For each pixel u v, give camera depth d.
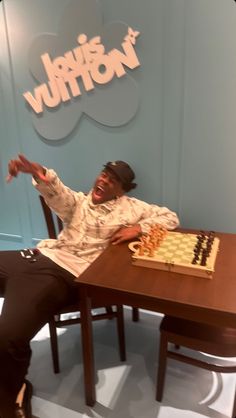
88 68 1.65
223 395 1.47
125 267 1.24
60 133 1.85
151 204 1.78
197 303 1.01
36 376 1.61
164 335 1.30
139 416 1.39
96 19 1.55
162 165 1.72
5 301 1.29
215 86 1.50
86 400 1.44
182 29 1.46
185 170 1.69
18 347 1.19
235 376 1.58
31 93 1.83
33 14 1.67
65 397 1.49
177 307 1.04
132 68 1.58
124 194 1.67
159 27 1.48
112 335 1.88
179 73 1.53
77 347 1.80
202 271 1.14
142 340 1.83
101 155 1.82
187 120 1.59
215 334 1.24
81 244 1.53
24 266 1.47
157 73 1.56
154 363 1.67
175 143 1.65
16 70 1.82
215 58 1.46
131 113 1.66
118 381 1.57
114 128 1.73
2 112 1.96
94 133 1.79
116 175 1.50
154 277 1.17
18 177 2.10
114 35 1.55
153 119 1.64
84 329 1.29
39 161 1.99
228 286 1.10
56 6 1.61
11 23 1.73
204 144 1.61
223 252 1.34
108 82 1.64
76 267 1.47
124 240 1.47
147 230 1.50
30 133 1.94
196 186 1.70
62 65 1.70
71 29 1.61
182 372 1.60
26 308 1.25
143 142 1.71
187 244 1.37
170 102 1.59
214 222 1.74
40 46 1.71
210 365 1.29
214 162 1.62
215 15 1.40
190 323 1.30
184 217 1.79
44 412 1.42
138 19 1.50
